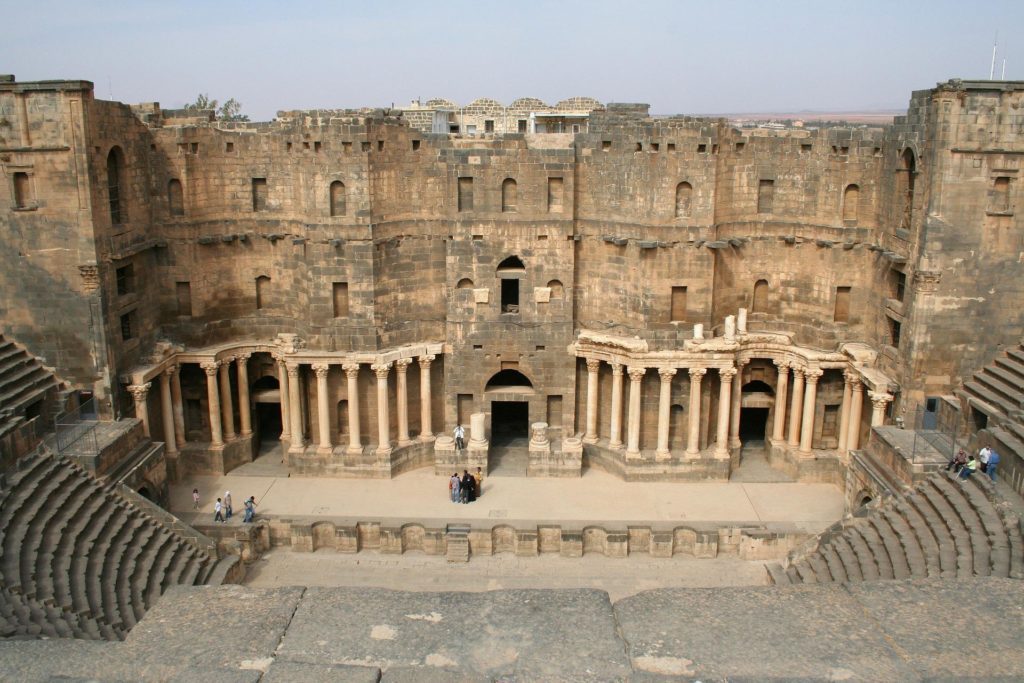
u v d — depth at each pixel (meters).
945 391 43.59
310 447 51.72
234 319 52.56
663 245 48.19
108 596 31.34
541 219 50.50
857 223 48.66
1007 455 33.81
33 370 43.41
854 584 13.33
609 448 51.47
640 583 40.47
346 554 43.22
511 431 57.78
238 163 50.62
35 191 42.50
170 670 11.31
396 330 51.34
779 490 49.25
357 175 48.09
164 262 50.12
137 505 40.06
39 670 11.43
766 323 51.91
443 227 50.97
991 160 41.09
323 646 11.95
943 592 13.05
